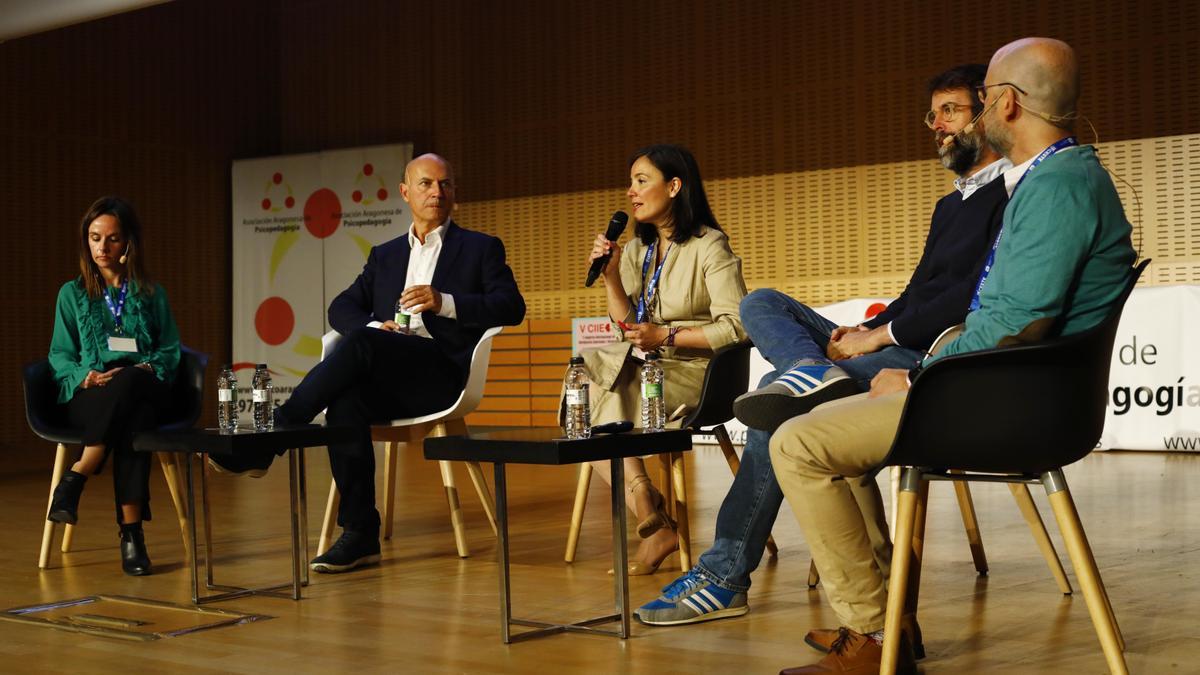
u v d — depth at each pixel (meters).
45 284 9.80
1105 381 2.21
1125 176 7.97
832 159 8.84
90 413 3.93
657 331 3.68
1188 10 7.78
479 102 10.17
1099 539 4.13
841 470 2.37
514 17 10.00
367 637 2.90
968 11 8.39
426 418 4.02
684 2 9.34
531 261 9.96
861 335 3.00
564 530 4.66
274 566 3.94
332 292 10.22
